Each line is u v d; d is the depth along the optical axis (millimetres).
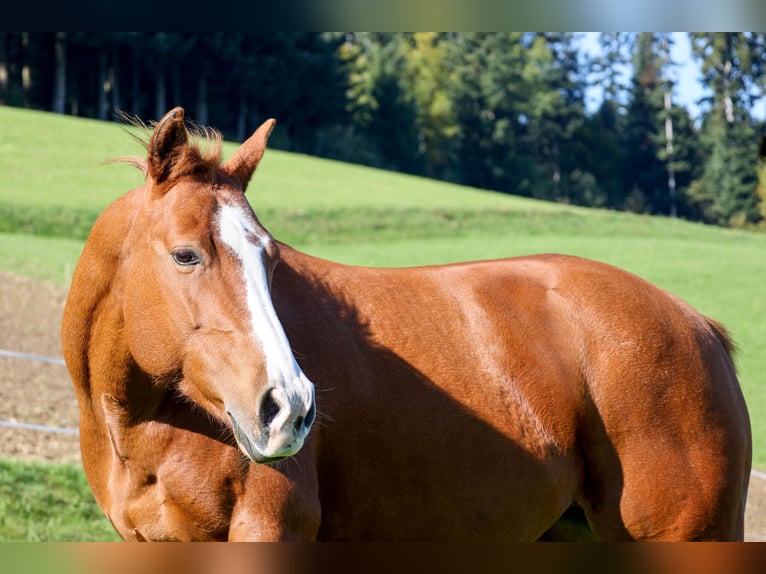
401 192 45375
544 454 4551
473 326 4691
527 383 4613
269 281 3801
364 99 69938
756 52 60938
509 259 5203
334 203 39625
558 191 68875
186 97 62156
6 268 22188
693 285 31531
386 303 4621
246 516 3912
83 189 35125
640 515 4594
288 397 3463
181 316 3738
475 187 70000
